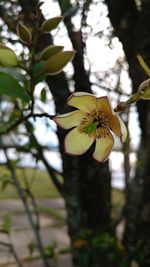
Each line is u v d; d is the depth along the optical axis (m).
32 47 0.21
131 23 0.38
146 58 0.37
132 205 0.46
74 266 0.42
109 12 0.39
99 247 0.40
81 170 0.39
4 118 0.37
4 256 0.73
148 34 0.37
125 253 0.44
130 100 0.17
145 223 0.44
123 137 0.17
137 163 0.47
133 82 0.38
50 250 0.46
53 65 0.19
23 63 0.21
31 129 0.29
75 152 0.18
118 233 0.69
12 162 0.42
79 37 0.36
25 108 0.22
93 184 0.39
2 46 0.19
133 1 0.39
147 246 0.43
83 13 0.36
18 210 1.00
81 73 0.36
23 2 0.31
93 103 0.17
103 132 0.17
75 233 0.41
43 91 0.26
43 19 0.27
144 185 0.43
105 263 0.40
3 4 0.35
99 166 0.39
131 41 0.38
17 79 0.19
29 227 0.90
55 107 0.36
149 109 0.41
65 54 0.19
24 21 0.31
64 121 0.17
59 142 0.38
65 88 0.36
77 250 0.41
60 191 0.42
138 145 0.50
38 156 0.35
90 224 0.41
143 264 0.42
